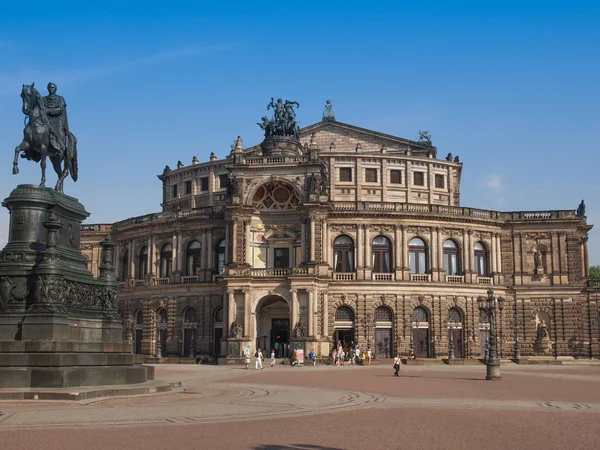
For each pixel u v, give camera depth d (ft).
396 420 94.38
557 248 351.46
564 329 345.10
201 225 342.03
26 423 85.15
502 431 84.38
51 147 138.92
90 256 383.86
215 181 388.37
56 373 114.42
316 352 298.56
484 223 348.79
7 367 114.73
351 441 75.92
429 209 339.77
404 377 203.41
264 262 321.93
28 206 131.13
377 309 327.06
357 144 392.88
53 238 125.90
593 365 294.87
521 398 131.13
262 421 92.07
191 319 340.59
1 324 121.19
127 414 95.25
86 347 126.00
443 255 340.39
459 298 335.88
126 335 359.87
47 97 141.28
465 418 97.19
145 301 352.49
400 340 322.75
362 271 325.83
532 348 344.28
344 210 328.49
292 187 317.01
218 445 72.02
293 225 321.11
